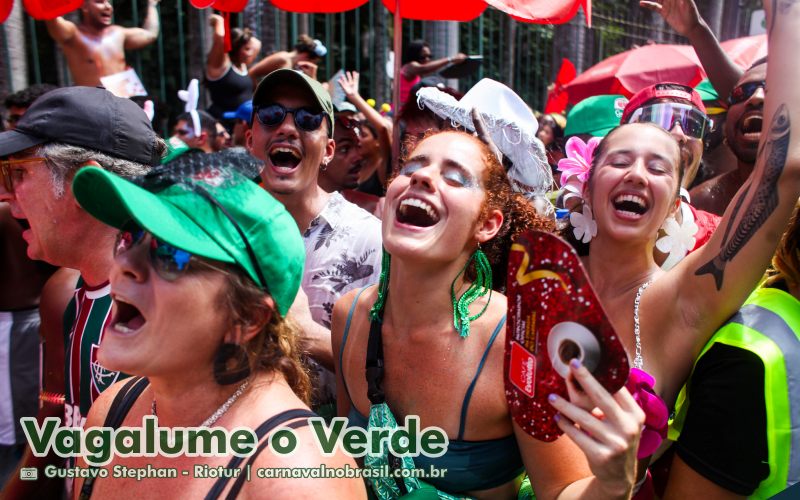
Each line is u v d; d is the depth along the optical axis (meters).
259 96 2.75
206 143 4.82
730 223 1.74
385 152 4.53
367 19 7.29
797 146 1.63
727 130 3.18
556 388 1.30
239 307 1.35
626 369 1.21
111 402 1.62
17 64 4.64
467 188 1.68
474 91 2.21
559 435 1.34
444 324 1.71
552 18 3.11
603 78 5.34
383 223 1.75
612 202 1.94
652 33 8.23
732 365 1.66
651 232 1.91
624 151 1.95
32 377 3.14
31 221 2.00
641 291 1.90
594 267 2.03
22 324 3.12
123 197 1.23
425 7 3.91
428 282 1.71
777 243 1.68
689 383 1.82
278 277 1.39
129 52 6.63
